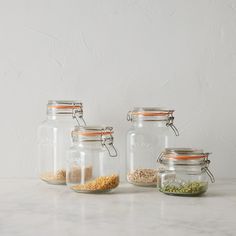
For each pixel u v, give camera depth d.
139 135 1.87
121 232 1.22
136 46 1.99
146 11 1.99
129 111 1.92
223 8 1.98
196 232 1.22
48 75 2.00
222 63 1.99
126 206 1.50
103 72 2.00
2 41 2.00
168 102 2.00
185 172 1.66
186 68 1.99
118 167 1.75
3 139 2.01
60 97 2.01
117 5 1.99
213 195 1.68
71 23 2.00
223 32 1.98
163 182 1.68
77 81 2.00
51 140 1.90
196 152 1.66
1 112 2.01
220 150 2.00
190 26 1.98
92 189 1.68
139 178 1.82
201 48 1.99
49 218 1.36
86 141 1.72
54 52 2.00
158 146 1.86
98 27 1.99
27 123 2.01
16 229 1.25
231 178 2.00
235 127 1.99
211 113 2.00
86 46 2.00
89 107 2.01
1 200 1.59
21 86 2.01
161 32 1.99
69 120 1.92
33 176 2.02
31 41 2.00
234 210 1.45
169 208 1.48
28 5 2.00
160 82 2.00
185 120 2.00
